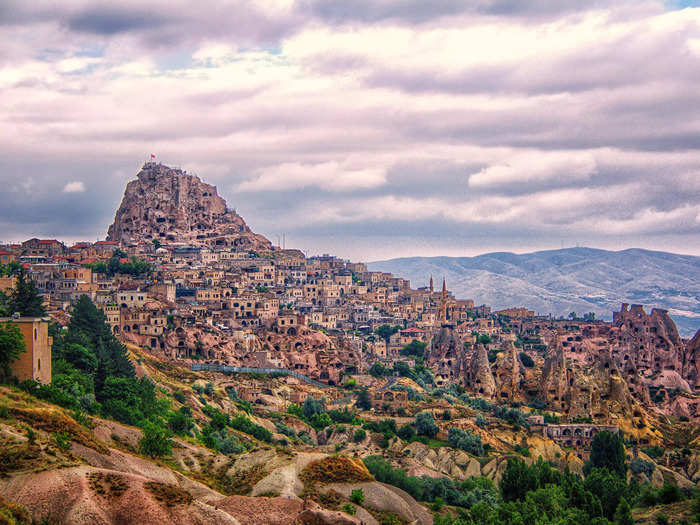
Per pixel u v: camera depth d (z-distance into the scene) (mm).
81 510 141875
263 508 164625
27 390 186375
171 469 182000
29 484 144875
